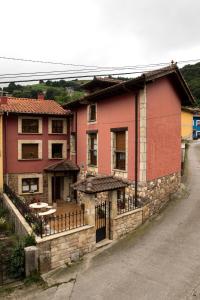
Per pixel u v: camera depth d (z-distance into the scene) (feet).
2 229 39.24
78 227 30.30
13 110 52.85
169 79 43.32
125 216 34.12
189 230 32.55
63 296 23.16
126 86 37.73
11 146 54.39
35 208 43.39
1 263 27.45
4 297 23.45
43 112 55.31
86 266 27.71
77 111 55.98
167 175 43.19
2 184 52.60
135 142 38.50
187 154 76.43
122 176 41.52
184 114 111.65
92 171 50.08
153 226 35.22
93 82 52.37
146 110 37.52
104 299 22.31
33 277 25.88
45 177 57.62
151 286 23.34
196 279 23.49
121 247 30.99
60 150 60.18
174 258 27.22
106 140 45.55
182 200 42.52
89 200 30.91
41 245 26.73
